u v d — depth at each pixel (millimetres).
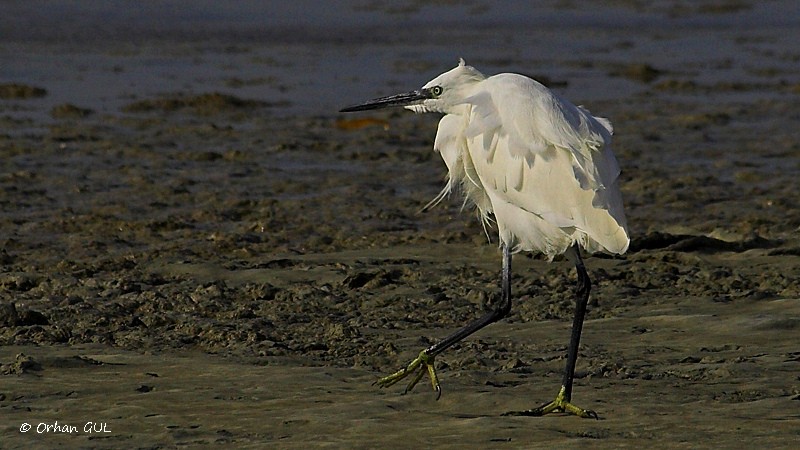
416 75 33531
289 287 12539
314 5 56156
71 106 26188
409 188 19516
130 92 29516
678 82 32375
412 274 13148
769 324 10562
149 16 49250
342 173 20547
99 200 17969
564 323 10969
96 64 34594
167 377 9016
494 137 8664
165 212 17344
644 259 13805
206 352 10078
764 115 27562
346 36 44875
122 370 9227
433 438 7340
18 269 13547
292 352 10047
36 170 19859
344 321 11195
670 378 9039
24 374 9023
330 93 30094
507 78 8797
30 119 25047
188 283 12820
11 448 7164
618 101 29766
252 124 25406
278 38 43531
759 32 49594
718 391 8555
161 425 7648
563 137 8258
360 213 17422
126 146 22156
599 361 9508
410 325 10992
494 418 7812
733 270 13156
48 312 11250
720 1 61594
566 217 8375
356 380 8992
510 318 11289
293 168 20859
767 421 7625
